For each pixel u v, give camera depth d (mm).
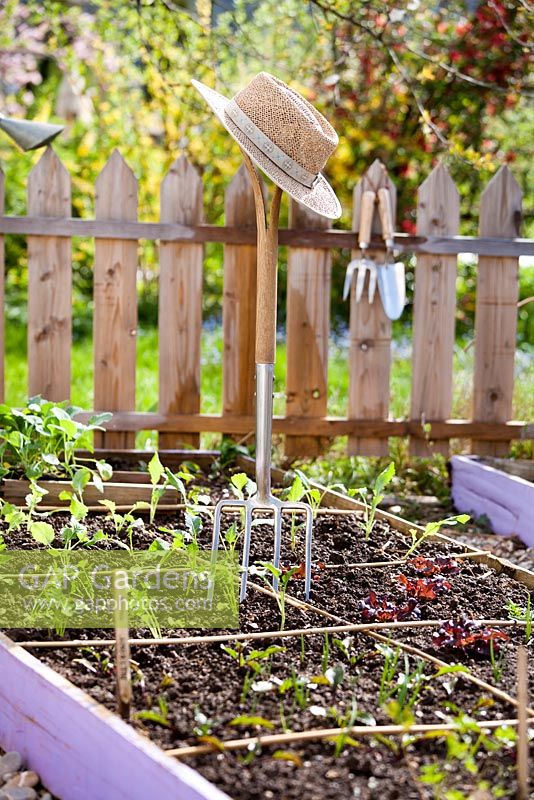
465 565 4086
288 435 4922
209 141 6680
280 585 3822
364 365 4918
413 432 4930
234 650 3639
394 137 6312
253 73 6660
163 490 4121
